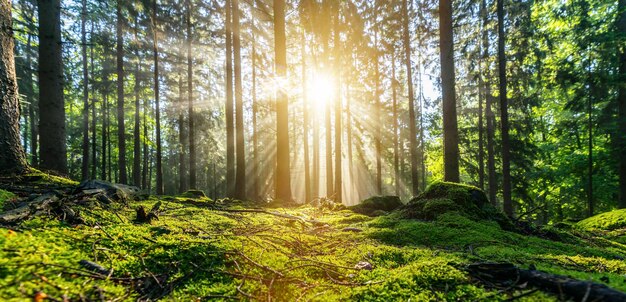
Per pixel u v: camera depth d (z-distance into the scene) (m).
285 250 2.90
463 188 5.23
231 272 2.19
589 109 12.09
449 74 7.85
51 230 2.35
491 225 4.41
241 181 11.83
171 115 21.11
